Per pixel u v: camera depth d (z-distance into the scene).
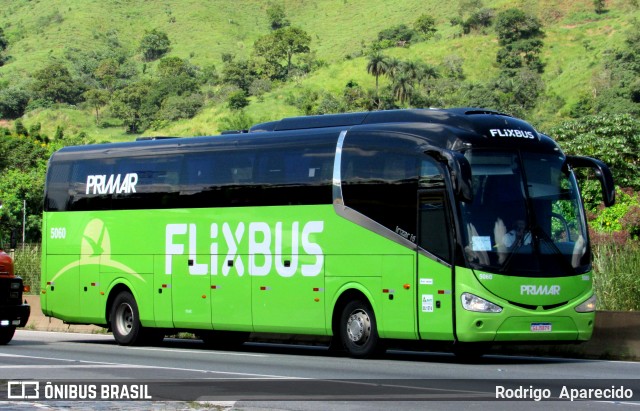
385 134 22.33
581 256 21.61
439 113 22.11
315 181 23.44
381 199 22.12
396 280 21.70
